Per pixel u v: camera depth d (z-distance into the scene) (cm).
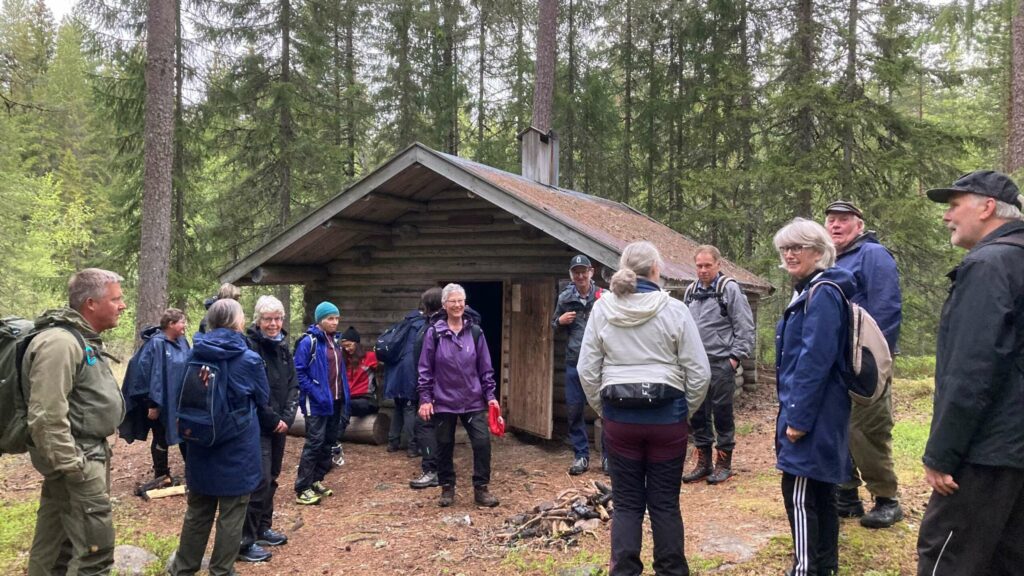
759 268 1499
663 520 355
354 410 840
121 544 495
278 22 1589
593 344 369
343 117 1800
